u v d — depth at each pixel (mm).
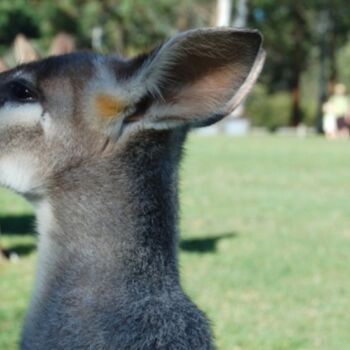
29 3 59531
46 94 6594
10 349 11281
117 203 6469
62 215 6590
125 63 6473
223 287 14352
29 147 6613
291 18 75062
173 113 6109
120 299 6336
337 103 61812
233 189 26156
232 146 43031
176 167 6508
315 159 37219
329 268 15945
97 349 6230
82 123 6512
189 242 17688
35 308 6633
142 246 6438
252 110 77062
